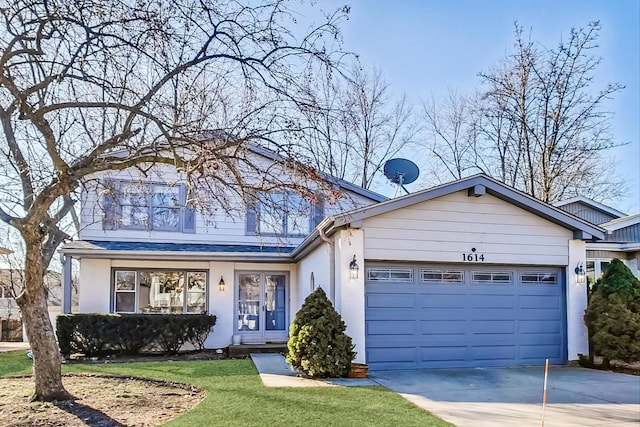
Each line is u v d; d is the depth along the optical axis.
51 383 7.70
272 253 14.97
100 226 14.91
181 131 7.33
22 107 6.85
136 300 14.69
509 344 11.29
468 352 11.04
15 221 7.48
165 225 15.41
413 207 10.88
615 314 10.91
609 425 6.52
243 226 15.88
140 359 12.88
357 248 10.44
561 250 11.66
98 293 14.31
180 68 6.87
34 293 7.73
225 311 15.12
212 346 14.87
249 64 7.07
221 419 6.50
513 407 7.37
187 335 13.94
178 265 15.00
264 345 14.26
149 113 7.41
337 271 10.59
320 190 8.01
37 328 7.71
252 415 6.70
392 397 7.82
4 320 20.22
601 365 11.07
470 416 6.82
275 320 15.62
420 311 10.89
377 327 10.62
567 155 22.06
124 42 6.59
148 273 14.88
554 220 11.55
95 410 7.14
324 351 9.41
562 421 6.66
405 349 10.70
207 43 7.04
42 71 7.40
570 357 11.42
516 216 11.45
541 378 9.68
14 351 14.63
